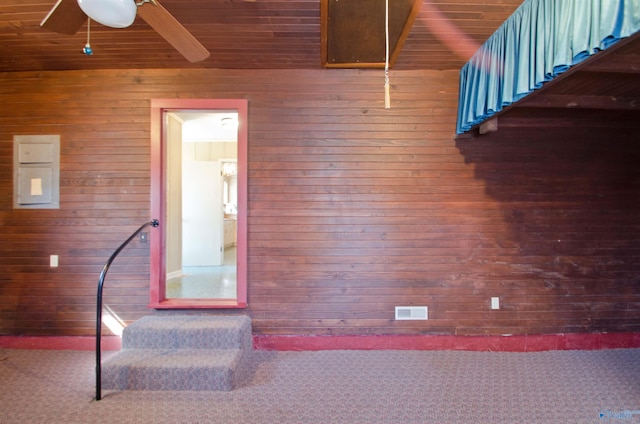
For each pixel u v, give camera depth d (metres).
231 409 2.21
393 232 3.14
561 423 2.07
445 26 2.49
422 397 2.35
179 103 3.12
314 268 3.14
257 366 2.79
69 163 3.14
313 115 3.15
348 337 3.11
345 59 2.95
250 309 3.12
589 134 3.18
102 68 3.12
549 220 3.16
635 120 3.18
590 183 3.18
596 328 3.16
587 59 1.74
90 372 2.69
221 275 4.88
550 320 3.14
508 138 3.16
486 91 2.57
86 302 3.13
